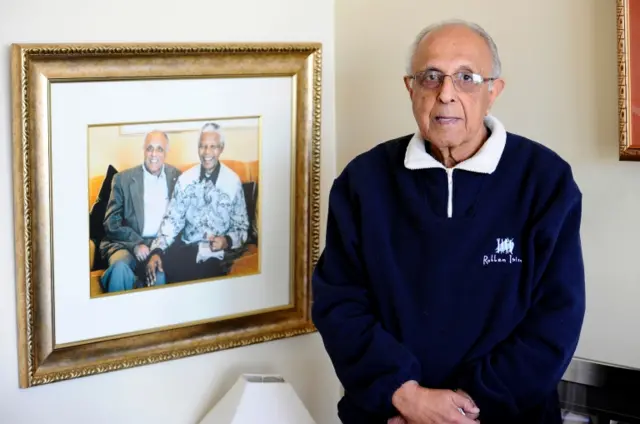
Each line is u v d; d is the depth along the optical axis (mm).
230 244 2365
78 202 2111
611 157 2025
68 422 2178
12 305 2070
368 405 1802
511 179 1802
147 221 2219
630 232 2016
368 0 2477
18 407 2105
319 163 2473
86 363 2164
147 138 2191
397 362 1769
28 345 2076
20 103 1996
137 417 2285
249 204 2383
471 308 1778
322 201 2598
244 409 2174
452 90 1735
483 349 1771
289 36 2461
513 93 2197
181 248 2281
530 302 1772
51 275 2088
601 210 2059
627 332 2047
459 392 1757
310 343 2576
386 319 1851
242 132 2342
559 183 1771
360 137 2553
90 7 2094
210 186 2307
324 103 2580
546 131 2141
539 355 1722
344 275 1930
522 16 2156
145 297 2240
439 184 1807
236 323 2393
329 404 2652
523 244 1776
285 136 2418
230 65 2287
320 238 2596
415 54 1801
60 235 2094
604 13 2004
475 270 1781
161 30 2205
